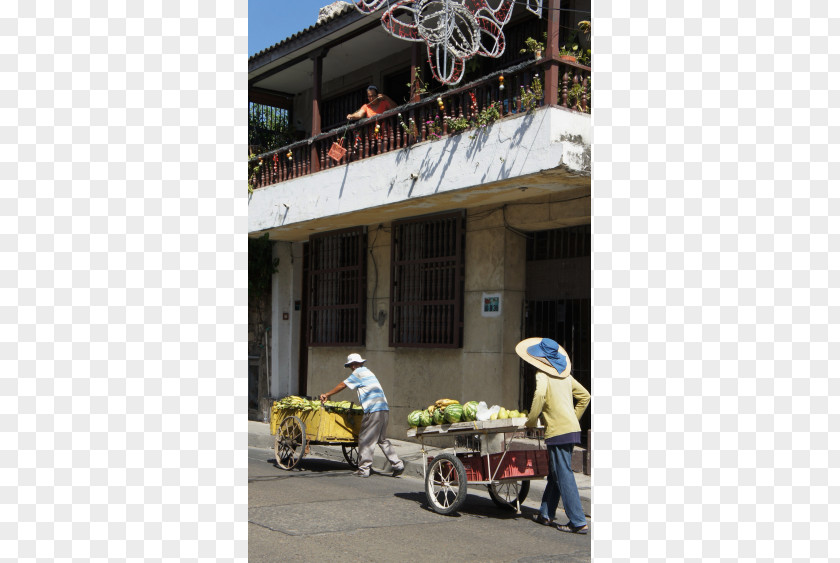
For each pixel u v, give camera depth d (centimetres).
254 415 1727
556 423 764
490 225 1205
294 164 1434
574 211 1070
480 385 1202
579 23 1045
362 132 1279
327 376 1510
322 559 630
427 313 1294
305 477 1037
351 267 1444
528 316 1197
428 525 767
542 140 951
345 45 1431
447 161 1087
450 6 1022
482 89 1070
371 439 1057
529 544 704
